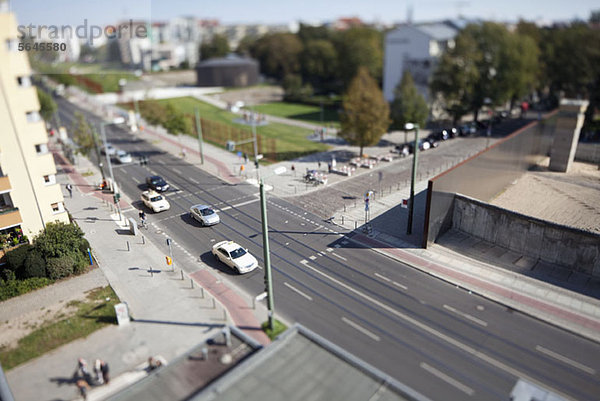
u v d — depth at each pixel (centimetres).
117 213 4062
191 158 5947
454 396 1894
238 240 3444
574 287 2697
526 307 2508
